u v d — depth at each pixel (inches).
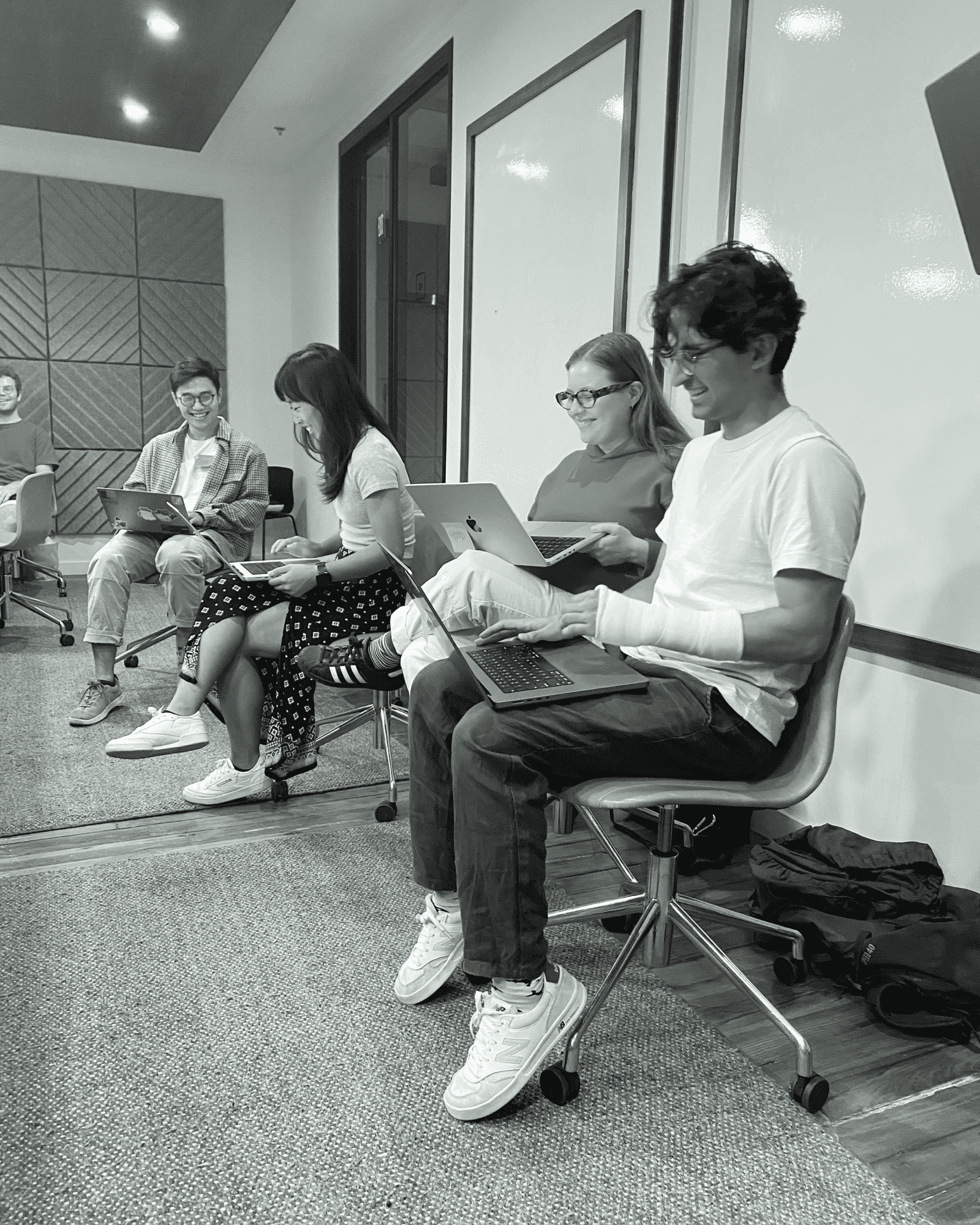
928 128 73.7
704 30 97.7
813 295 85.7
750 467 55.1
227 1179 48.4
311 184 236.5
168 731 94.4
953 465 73.4
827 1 82.4
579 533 74.1
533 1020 54.0
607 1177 49.5
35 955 69.6
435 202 176.1
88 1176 48.3
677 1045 61.1
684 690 55.3
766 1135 53.0
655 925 65.1
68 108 207.9
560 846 91.8
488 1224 46.3
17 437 205.5
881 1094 57.3
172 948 71.0
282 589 92.2
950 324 72.8
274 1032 60.9
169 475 143.8
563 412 124.5
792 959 68.8
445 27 155.0
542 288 128.0
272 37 169.2
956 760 75.0
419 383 183.9
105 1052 58.4
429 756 61.6
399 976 64.6
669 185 102.2
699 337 52.4
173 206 244.4
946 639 74.9
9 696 137.1
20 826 92.7
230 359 258.8
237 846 89.1
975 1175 50.9
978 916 67.9
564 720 52.8
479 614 71.5
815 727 56.4
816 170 84.4
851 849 76.5
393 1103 54.5
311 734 102.3
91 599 128.5
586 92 115.9
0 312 231.5
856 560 82.9
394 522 94.0
